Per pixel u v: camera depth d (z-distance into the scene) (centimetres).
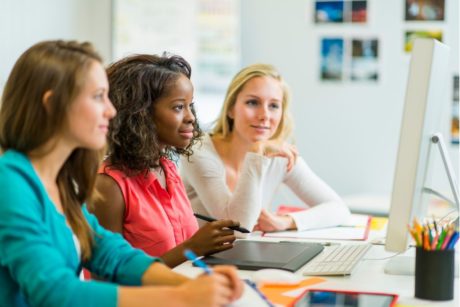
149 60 176
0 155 119
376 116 345
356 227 220
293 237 203
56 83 112
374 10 342
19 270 107
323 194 242
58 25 359
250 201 210
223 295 106
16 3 335
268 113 229
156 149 171
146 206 170
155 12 371
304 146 357
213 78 366
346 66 348
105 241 136
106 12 376
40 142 115
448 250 128
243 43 362
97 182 165
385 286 139
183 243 161
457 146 330
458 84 330
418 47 136
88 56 116
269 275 136
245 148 235
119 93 167
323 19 349
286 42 355
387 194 341
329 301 123
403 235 141
